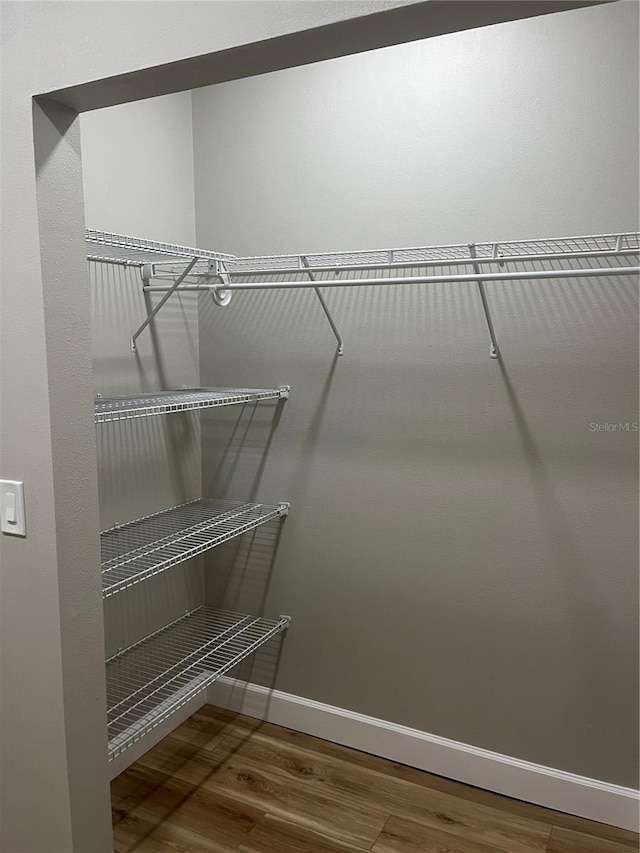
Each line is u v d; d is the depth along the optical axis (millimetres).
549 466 1941
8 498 1317
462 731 2152
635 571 1864
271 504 2422
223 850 1840
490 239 1946
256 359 2387
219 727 2449
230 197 2357
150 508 2318
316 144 2178
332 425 2268
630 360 1811
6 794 1438
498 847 1859
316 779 2150
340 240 2178
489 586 2064
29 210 1211
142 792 2070
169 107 2281
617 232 1783
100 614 1399
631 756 1924
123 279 2137
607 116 1759
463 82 1930
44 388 1245
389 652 2248
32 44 1171
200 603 2590
